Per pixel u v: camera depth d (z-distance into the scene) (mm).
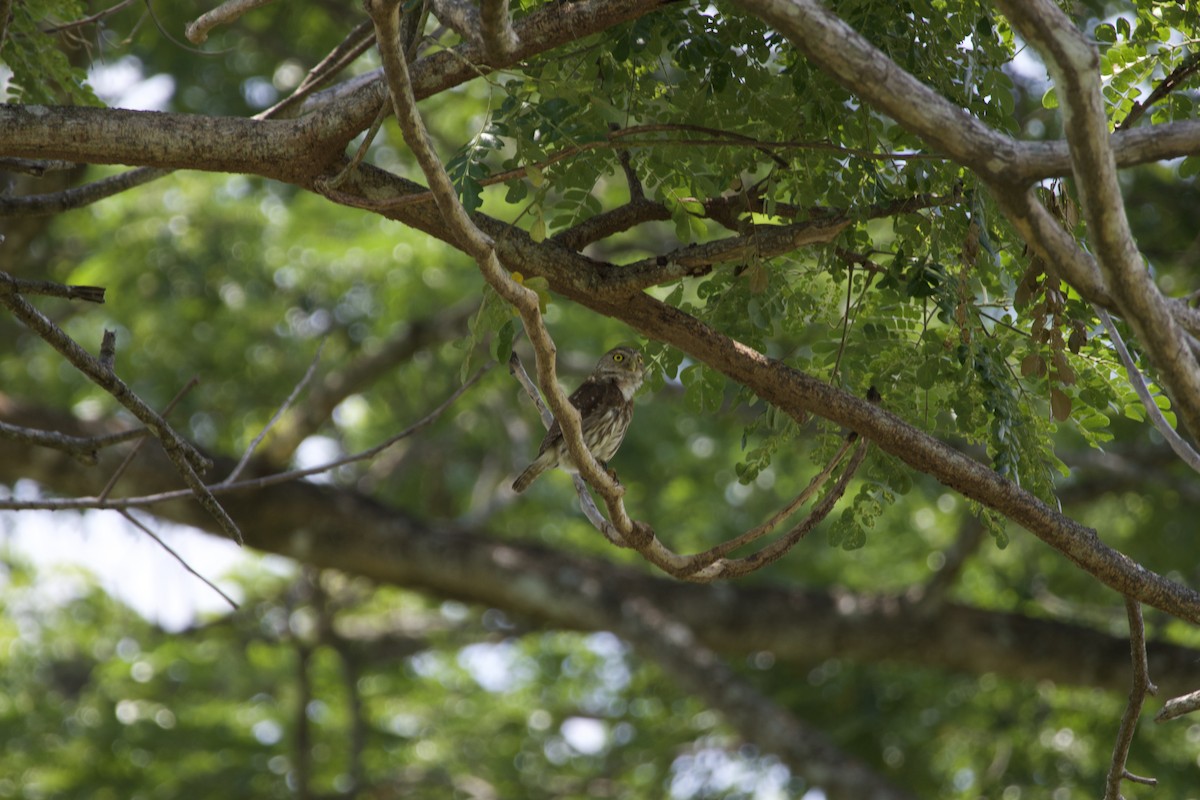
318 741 17359
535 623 16547
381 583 15531
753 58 6129
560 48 6254
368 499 15609
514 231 6289
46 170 6938
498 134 5762
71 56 11383
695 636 15539
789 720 14922
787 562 17516
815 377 6645
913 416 6785
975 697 16516
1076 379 6531
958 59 6176
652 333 6422
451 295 17562
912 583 17578
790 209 6641
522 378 6426
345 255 17359
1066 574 16484
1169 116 6852
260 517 14859
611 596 15375
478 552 15469
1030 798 15656
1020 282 6219
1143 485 15797
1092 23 11180
